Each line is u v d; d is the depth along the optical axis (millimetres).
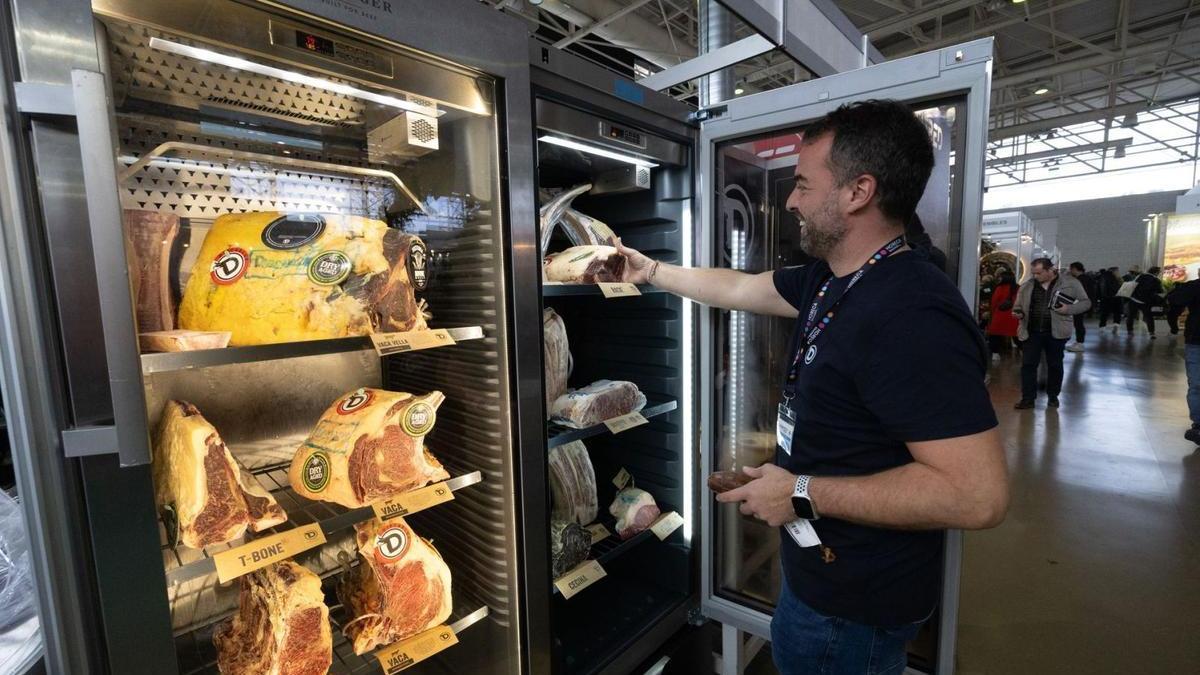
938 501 872
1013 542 3043
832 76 1462
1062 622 2342
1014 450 4527
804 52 1819
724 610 1817
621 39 4523
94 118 652
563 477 1710
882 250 1036
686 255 1760
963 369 883
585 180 1829
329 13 885
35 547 708
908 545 1047
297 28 878
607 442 2111
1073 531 3148
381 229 1101
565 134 1333
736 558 1909
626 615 1785
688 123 1683
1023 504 3516
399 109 1102
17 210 659
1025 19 6570
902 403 898
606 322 2047
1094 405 5961
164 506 928
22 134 661
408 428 1125
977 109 1275
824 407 1046
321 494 1078
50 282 688
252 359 900
